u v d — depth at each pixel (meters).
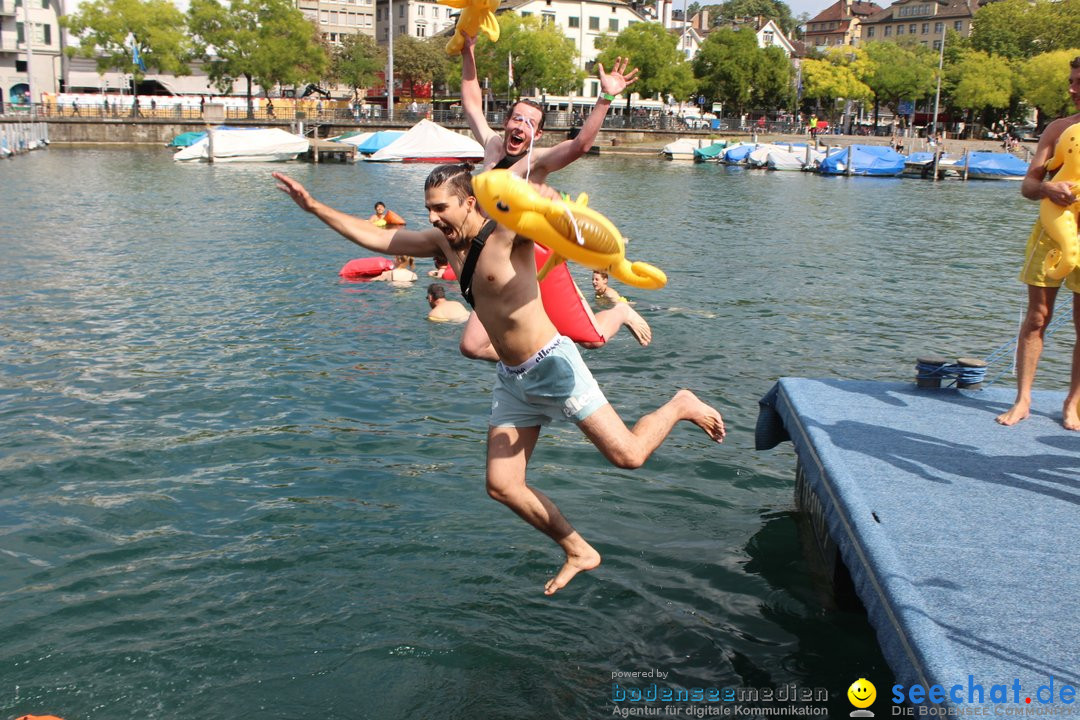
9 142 48.06
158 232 22.03
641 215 29.30
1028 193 6.16
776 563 6.07
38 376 10.07
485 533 6.41
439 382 10.06
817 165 58.53
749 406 9.48
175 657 4.93
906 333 13.37
